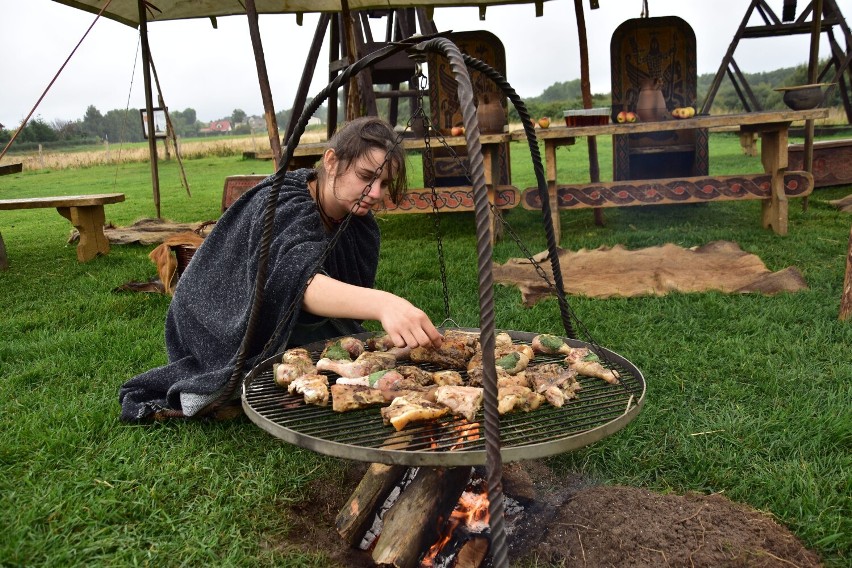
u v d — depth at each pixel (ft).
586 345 8.88
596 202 22.43
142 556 6.95
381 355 8.30
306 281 8.08
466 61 8.40
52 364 12.41
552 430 6.36
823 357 11.59
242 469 8.63
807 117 20.07
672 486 8.14
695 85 26.68
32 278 20.86
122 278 19.93
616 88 27.04
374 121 8.56
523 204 22.93
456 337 8.76
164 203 41.52
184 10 29.40
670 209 28.63
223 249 9.53
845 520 7.11
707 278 16.51
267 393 7.73
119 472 8.39
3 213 41.37
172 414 9.66
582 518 7.06
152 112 28.37
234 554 6.95
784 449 8.69
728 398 10.21
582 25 25.35
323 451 5.90
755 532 6.73
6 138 153.07
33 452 8.94
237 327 8.88
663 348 12.29
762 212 22.91
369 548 7.40
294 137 7.83
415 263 20.21
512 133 21.74
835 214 25.36
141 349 13.03
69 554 6.85
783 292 15.25
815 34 26.68
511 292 16.67
